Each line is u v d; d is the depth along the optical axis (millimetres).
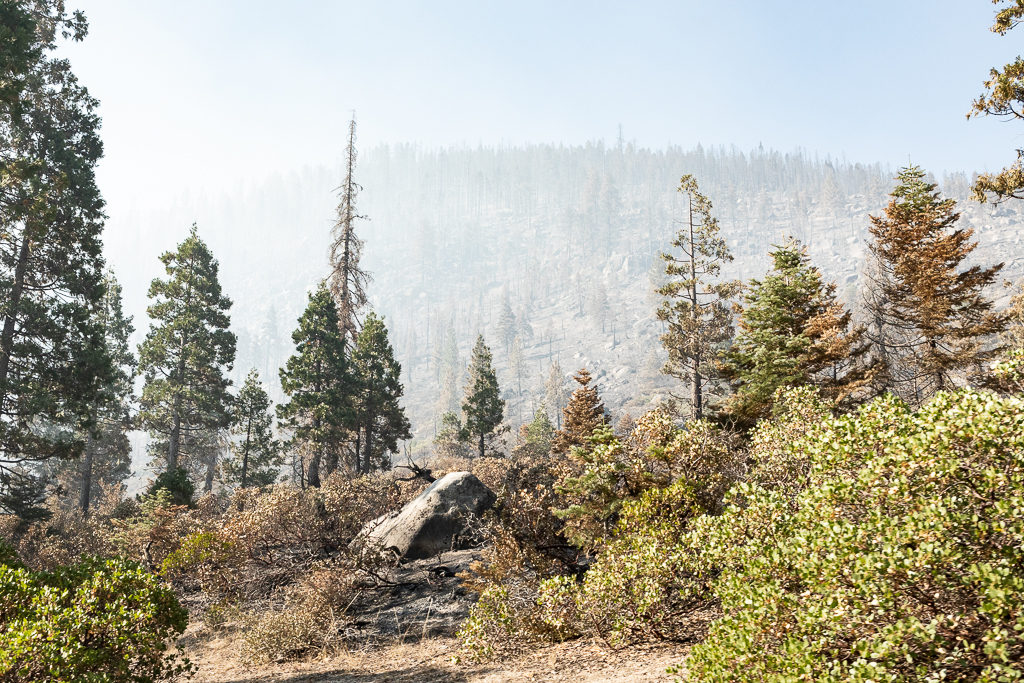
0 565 7688
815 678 4281
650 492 9922
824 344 18719
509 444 63812
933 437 4672
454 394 138375
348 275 35812
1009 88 13094
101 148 30359
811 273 20156
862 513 5152
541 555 12344
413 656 9891
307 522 16141
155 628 8016
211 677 9938
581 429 28984
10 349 23594
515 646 9195
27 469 37188
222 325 41438
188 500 26594
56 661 6504
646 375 132750
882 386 20375
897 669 4203
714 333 28625
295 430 35125
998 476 4352
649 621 8328
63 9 27391
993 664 3756
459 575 12516
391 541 16297
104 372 26625
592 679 7262
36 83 26094
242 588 14906
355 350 38906
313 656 10602
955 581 4180
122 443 45500
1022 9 12812
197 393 38594
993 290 74000
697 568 7809
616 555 9000
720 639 5051
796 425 9648
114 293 45844
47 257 25594
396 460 76000
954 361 19922
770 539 6023
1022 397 4809
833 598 4375
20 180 21281
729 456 11047
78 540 22438
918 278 20812
